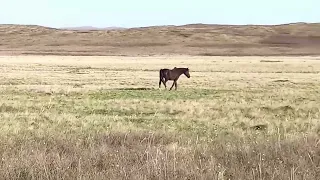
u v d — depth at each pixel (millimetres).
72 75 56750
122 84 44594
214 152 11164
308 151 11000
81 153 10953
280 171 9125
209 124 20266
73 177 8859
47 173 8992
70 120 20906
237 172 9148
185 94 35062
